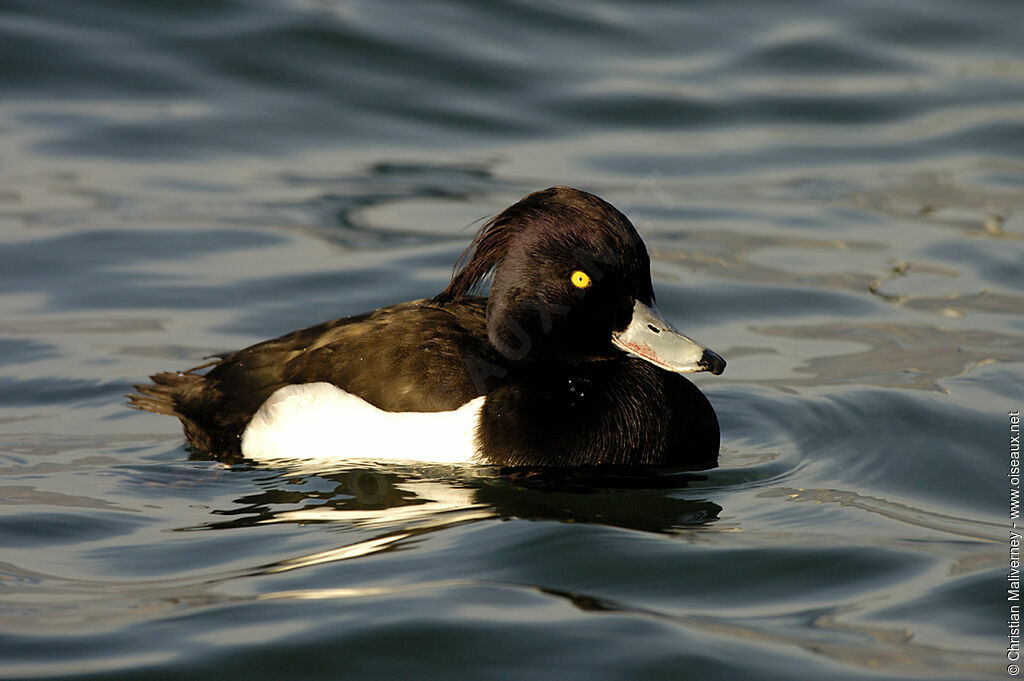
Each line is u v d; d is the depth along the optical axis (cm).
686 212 1493
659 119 1706
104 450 945
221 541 786
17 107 1623
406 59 1762
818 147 1667
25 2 1780
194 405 945
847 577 738
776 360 1144
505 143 1644
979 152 1645
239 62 1733
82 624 676
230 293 1255
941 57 1847
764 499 859
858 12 1900
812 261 1377
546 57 1800
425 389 892
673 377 935
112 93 1666
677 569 741
